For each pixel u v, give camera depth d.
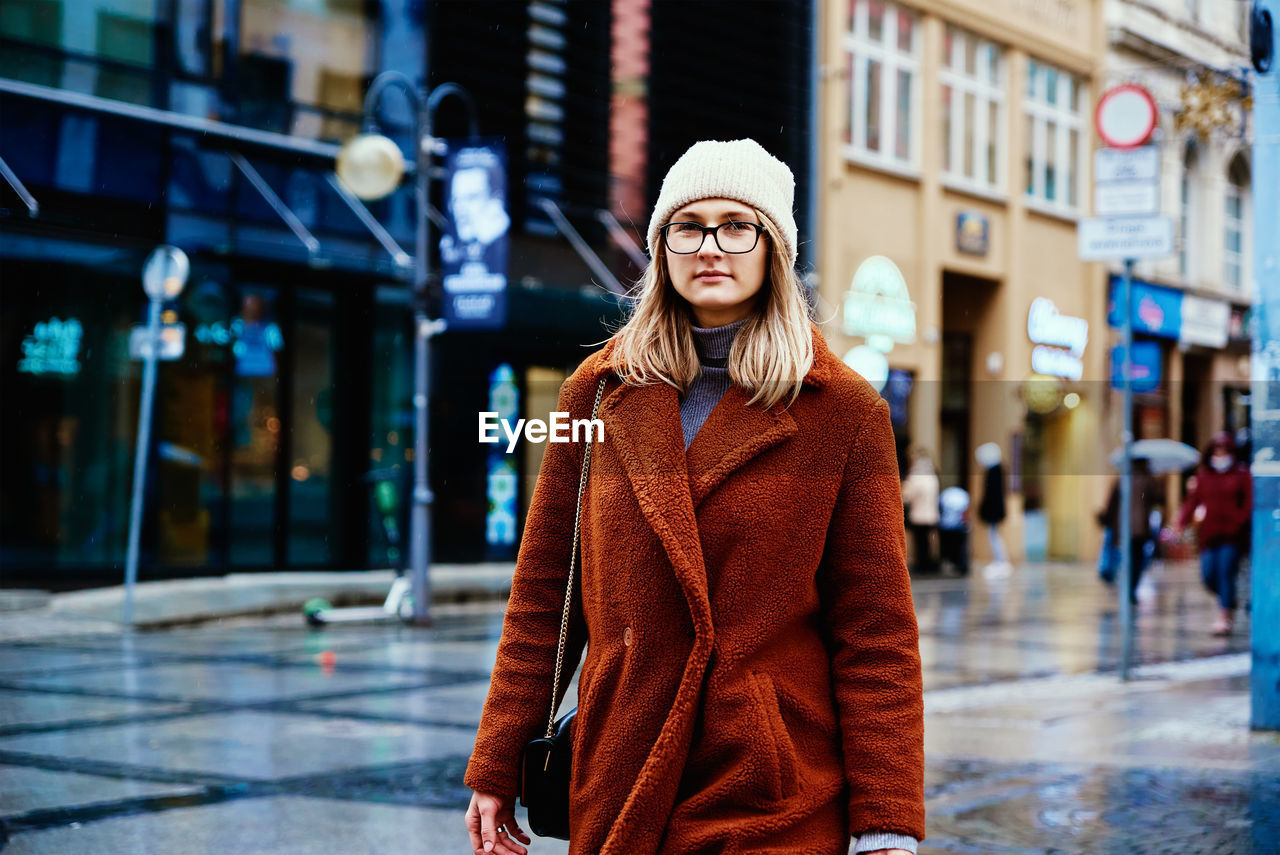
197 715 7.70
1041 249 26.20
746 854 2.01
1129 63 27.41
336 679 9.26
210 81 15.80
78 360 14.73
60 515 14.63
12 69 14.40
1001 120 25.55
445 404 16.94
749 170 2.24
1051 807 5.45
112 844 4.88
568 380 2.35
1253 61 6.95
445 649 11.15
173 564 15.33
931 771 6.22
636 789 2.05
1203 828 5.10
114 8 15.10
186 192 15.42
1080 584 20.33
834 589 2.18
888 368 22.66
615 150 17.73
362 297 17.02
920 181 23.70
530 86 17.19
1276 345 7.02
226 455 15.73
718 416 2.19
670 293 2.29
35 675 9.27
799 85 20.03
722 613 2.10
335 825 5.20
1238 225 30.48
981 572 23.17
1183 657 11.20
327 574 16.55
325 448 16.91
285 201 16.25
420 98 14.21
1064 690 9.06
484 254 15.12
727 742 2.06
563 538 2.33
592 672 2.18
